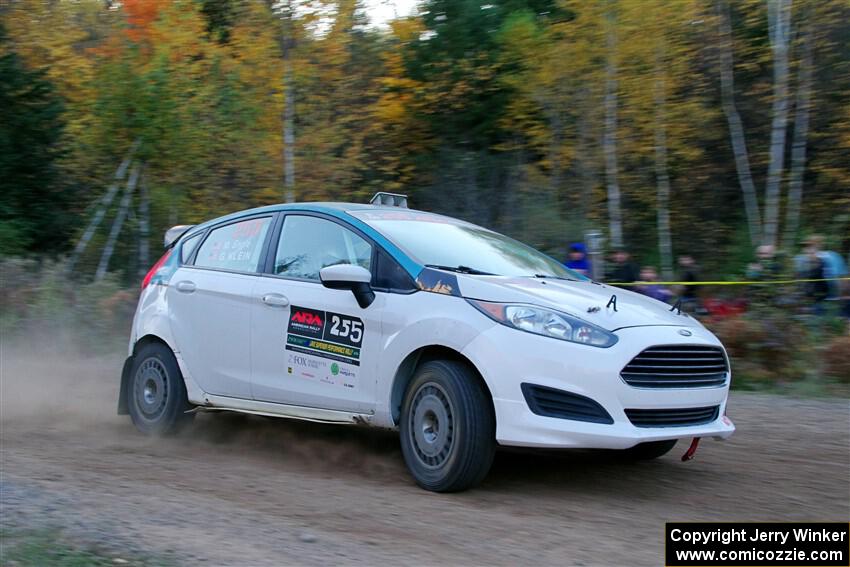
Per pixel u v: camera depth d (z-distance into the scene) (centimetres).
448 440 513
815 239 1255
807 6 2055
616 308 533
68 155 2014
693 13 2095
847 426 762
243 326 626
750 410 844
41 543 411
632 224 2394
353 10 1797
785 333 1025
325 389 576
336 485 546
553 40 2092
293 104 1881
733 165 2461
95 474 560
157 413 679
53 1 2081
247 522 459
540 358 494
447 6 2511
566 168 2192
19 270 1405
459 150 2473
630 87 2033
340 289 568
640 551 432
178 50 1834
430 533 451
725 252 2353
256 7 1752
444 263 571
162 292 694
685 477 586
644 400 494
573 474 588
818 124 2270
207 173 1941
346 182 2005
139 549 407
